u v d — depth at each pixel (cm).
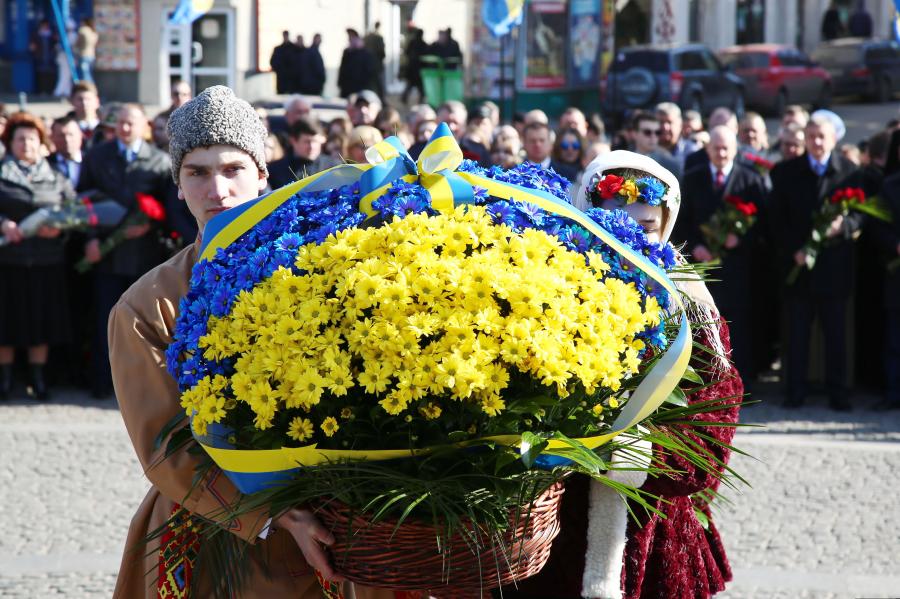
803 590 473
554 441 204
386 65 2533
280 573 246
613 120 1619
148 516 263
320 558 220
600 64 2098
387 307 203
